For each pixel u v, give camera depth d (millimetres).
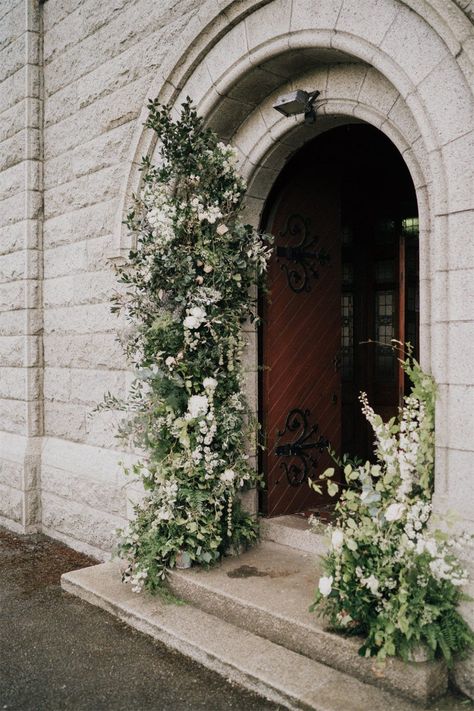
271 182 4812
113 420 5570
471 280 3178
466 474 3195
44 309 6469
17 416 6656
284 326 5055
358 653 3232
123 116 5406
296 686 3178
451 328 3252
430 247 3506
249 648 3566
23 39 6438
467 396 3195
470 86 3113
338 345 5465
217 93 4441
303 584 4043
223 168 4422
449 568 3020
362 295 6238
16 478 6492
